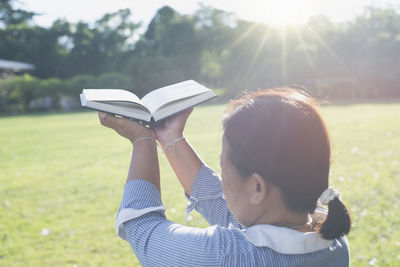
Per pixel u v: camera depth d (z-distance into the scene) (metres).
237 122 0.84
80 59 62.84
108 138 13.67
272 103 0.84
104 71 61.97
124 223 0.93
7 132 18.00
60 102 41.09
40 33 60.28
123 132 1.05
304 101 0.87
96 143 12.41
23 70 56.34
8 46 58.69
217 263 0.82
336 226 0.84
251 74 47.66
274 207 0.86
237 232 0.89
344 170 6.70
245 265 0.82
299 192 0.82
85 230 4.53
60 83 40.28
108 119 1.03
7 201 5.86
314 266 0.87
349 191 5.38
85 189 6.45
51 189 6.56
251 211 0.88
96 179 7.13
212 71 48.94
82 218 4.98
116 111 1.03
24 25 60.62
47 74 62.22
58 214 5.20
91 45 62.28
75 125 20.25
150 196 0.95
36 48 59.41
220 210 1.10
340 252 0.94
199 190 1.10
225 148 0.87
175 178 6.72
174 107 1.07
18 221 4.97
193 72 49.97
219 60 50.34
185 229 0.89
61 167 8.52
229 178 0.87
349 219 0.86
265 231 0.85
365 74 35.31
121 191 6.21
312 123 0.83
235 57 48.53
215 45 53.41
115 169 7.98
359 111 19.81
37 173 7.98
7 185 7.00
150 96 1.16
